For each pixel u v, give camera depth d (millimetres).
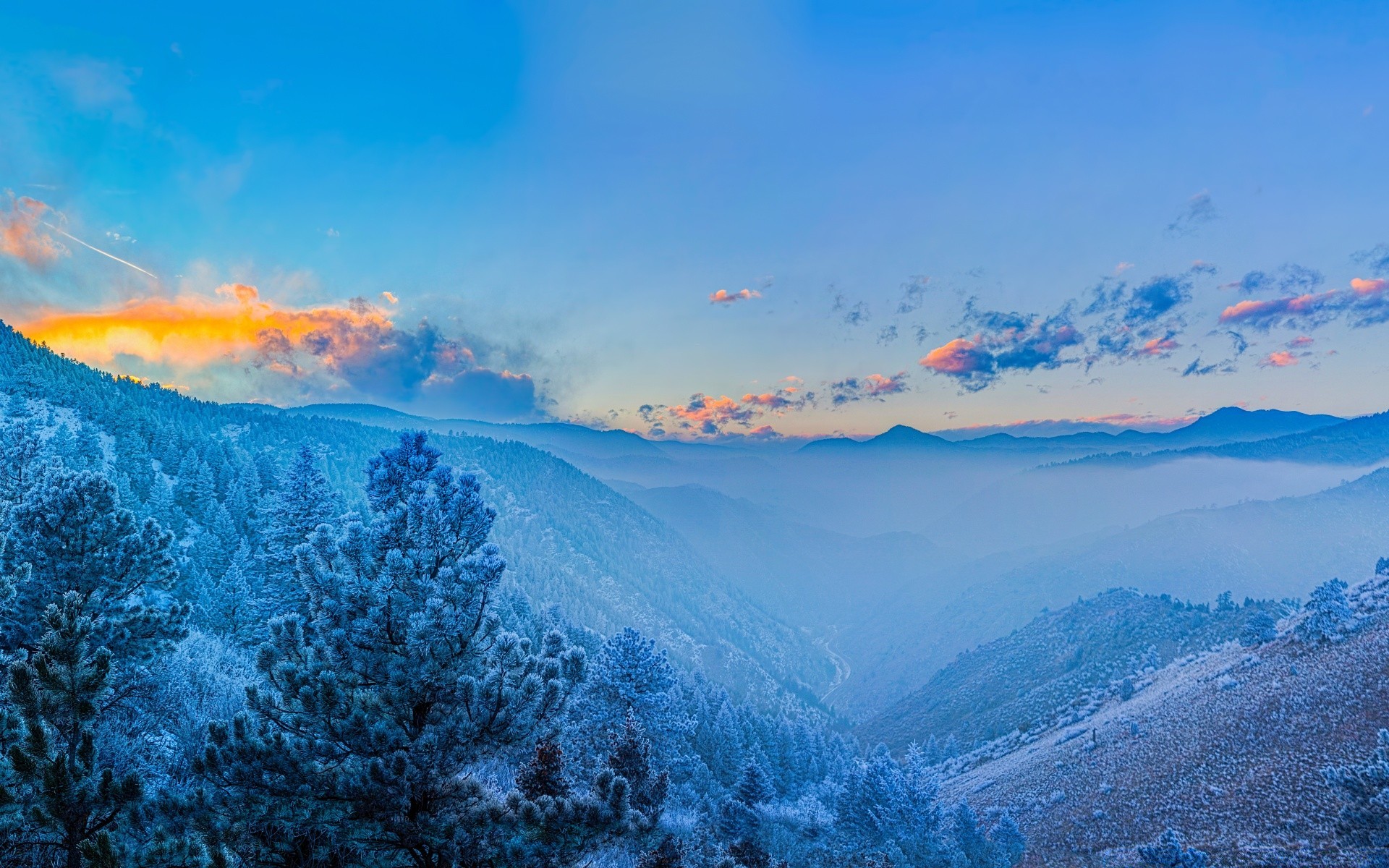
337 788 9258
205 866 7340
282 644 10383
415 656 10047
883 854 49312
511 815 10094
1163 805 61625
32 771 7465
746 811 39469
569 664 11961
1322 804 48656
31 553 16250
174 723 18141
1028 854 64125
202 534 60406
